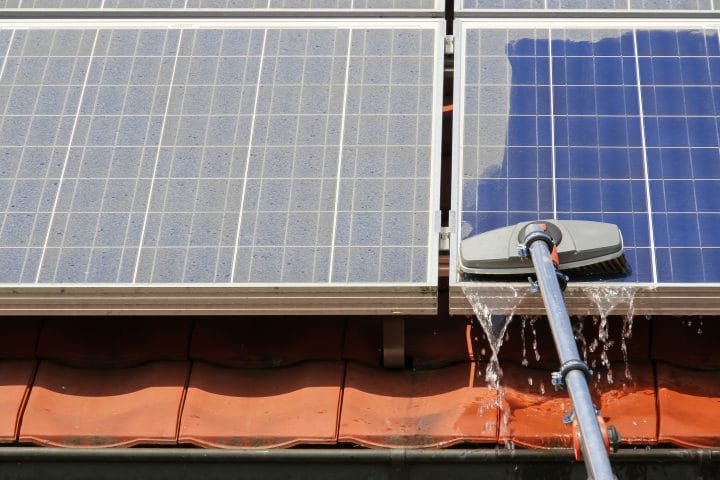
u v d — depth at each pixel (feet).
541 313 21.81
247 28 26.94
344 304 22.33
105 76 26.18
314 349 23.94
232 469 22.76
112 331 24.57
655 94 24.90
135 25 27.22
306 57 26.20
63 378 23.93
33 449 22.71
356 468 22.59
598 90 25.04
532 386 22.99
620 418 22.47
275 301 22.38
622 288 21.68
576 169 23.72
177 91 25.75
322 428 22.62
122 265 22.85
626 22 26.32
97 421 23.15
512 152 24.03
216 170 24.25
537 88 25.12
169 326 24.54
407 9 26.94
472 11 26.78
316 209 23.45
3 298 22.65
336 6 27.30
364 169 23.97
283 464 22.68
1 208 24.00
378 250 22.68
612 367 23.30
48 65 26.53
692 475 22.07
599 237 19.95
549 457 22.00
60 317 24.81
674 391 22.72
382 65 25.85
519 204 23.21
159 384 23.58
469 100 24.95
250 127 24.93
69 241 23.34
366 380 23.47
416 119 24.72
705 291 21.67
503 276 21.70
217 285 22.31
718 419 22.33
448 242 22.82
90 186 24.22
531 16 26.61
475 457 22.16
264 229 23.21
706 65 25.41
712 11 26.53
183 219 23.52
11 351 24.26
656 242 22.49
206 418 22.99
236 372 23.86
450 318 24.26
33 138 25.12
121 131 25.11
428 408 22.85
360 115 24.93
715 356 23.22
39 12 27.71
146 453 22.63
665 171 23.63
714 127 24.30
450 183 26.32
